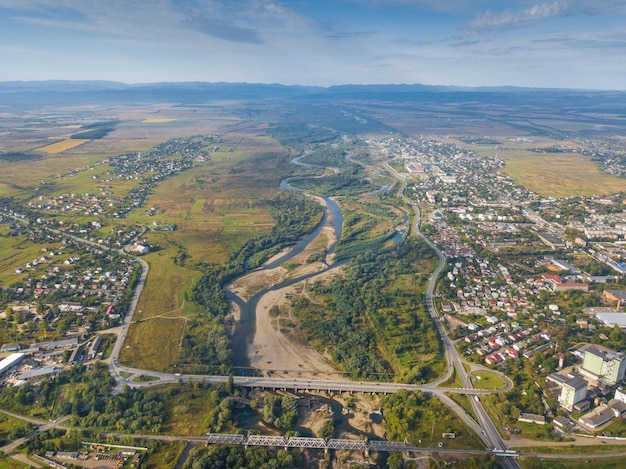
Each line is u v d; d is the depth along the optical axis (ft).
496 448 622.13
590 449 617.62
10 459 593.83
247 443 627.05
